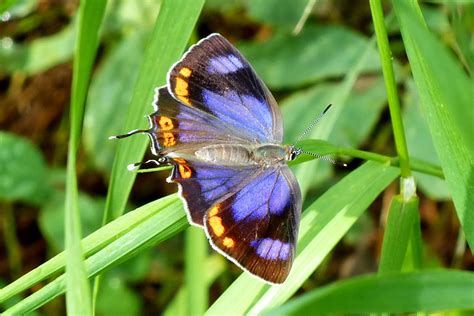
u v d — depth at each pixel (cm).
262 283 27
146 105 28
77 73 26
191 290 27
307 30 34
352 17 34
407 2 27
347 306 25
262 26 36
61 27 37
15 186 34
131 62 34
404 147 28
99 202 34
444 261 35
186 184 27
